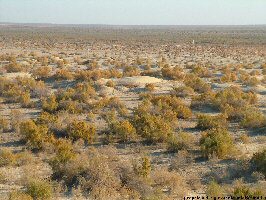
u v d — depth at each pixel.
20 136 25.70
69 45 117.38
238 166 18.77
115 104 34.62
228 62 75.50
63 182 16.62
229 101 34.25
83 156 19.20
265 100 37.94
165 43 135.00
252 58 84.25
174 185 16.44
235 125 28.31
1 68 57.53
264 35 193.25
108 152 21.75
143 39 159.38
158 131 24.27
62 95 36.44
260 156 18.80
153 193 15.54
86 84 41.97
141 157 20.86
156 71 53.41
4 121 27.62
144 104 32.84
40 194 14.84
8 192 15.80
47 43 123.75
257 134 25.81
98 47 111.31
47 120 27.39
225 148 20.47
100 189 15.46
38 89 40.19
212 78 51.28
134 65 64.81
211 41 145.62
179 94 39.62
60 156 18.50
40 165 20.06
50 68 59.91
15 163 20.25
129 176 16.62
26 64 63.25
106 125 28.59
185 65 66.50
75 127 25.09
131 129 24.59
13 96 38.00
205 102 34.72
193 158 20.55
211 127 27.22
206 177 18.19
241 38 165.50
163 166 19.70
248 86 44.47
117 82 44.41
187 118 30.69
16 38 146.50
